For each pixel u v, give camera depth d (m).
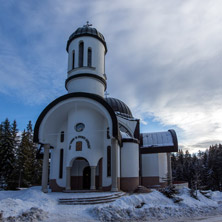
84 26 24.83
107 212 11.49
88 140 19.50
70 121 20.38
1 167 33.75
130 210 12.04
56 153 21.36
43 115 19.39
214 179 51.16
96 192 17.77
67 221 10.63
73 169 21.66
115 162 18.09
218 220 11.22
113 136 17.91
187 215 12.66
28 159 40.75
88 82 21.73
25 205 12.20
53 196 15.56
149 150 27.44
